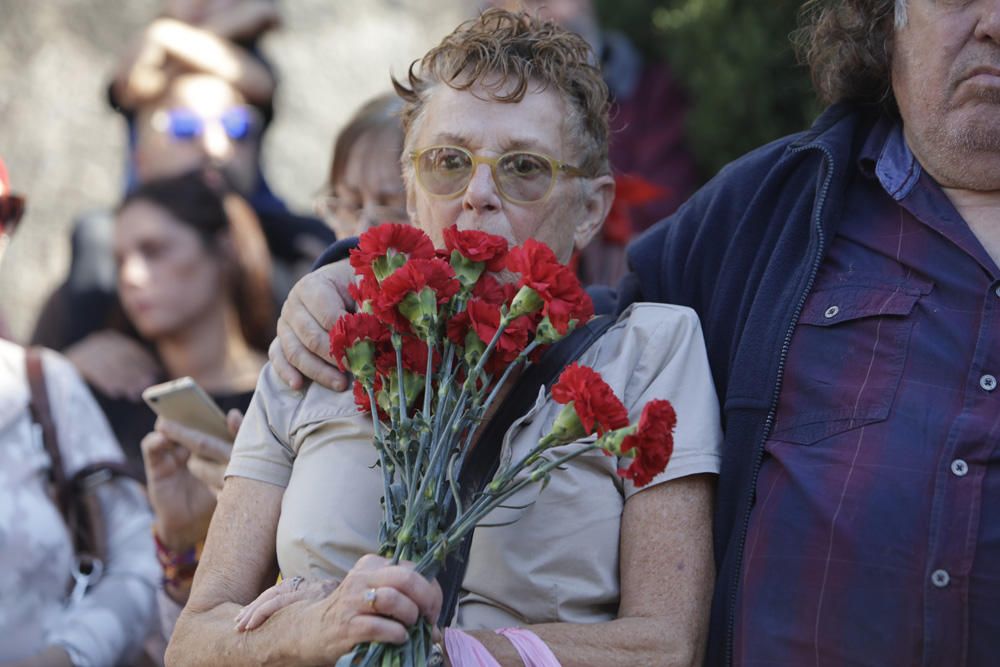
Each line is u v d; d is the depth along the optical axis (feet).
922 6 15.21
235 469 15.40
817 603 14.20
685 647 14.23
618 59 31.81
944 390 14.48
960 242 14.98
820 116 16.52
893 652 13.92
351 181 21.36
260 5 30.63
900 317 14.85
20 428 19.79
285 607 13.85
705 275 16.33
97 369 25.61
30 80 38.40
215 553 15.08
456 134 15.23
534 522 14.61
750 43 31.09
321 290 15.51
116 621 19.62
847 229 15.66
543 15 16.60
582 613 14.64
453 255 14.03
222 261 25.61
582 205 15.88
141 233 25.44
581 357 15.25
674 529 14.74
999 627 13.79
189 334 25.44
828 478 14.46
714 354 15.84
